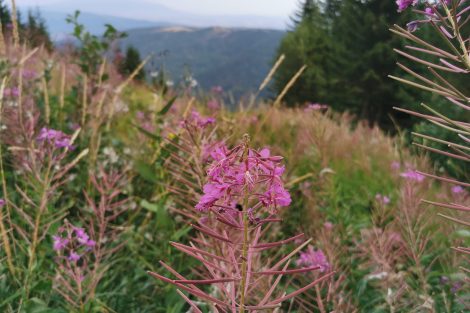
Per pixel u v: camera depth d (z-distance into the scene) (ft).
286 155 18.88
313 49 95.76
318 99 86.63
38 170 10.28
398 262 10.22
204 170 8.49
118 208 11.87
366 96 72.02
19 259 9.41
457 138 21.98
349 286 10.03
